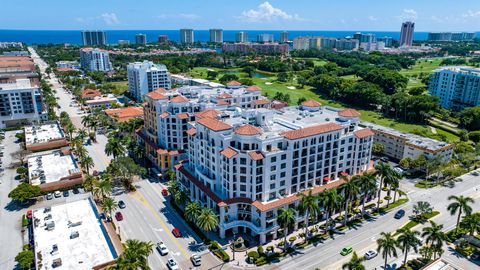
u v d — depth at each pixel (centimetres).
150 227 12094
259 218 11112
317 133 12050
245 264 10238
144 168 16112
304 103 15862
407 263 10188
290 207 11625
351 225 12238
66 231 10619
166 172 15875
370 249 10944
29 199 13638
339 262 10338
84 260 9250
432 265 8162
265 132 12025
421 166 16200
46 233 10469
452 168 15925
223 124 11838
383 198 14238
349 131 13562
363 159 14150
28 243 11056
